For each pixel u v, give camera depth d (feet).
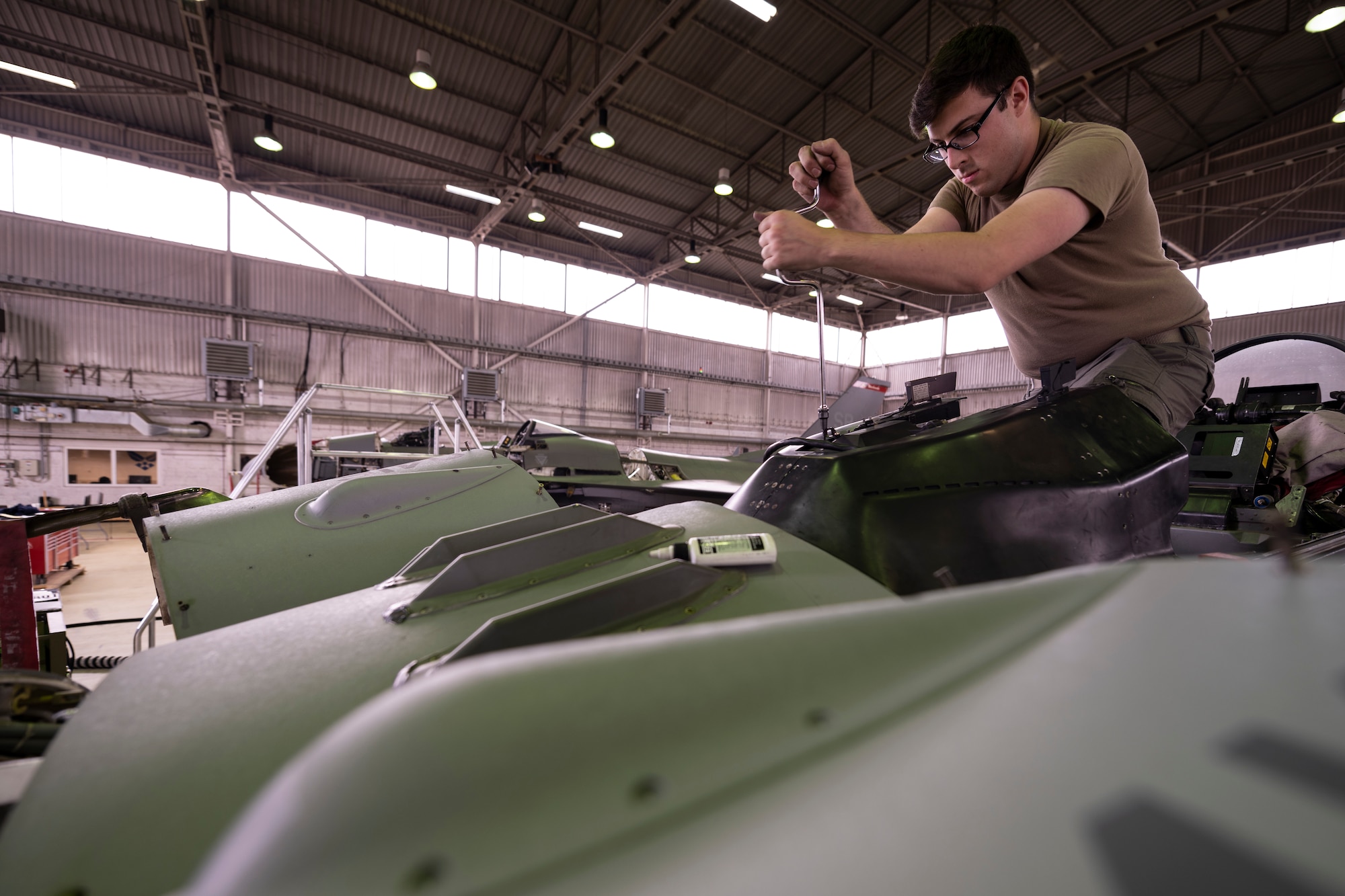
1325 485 7.91
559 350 42.45
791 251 2.70
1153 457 3.51
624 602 1.99
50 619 5.06
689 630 0.97
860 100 30.30
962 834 0.51
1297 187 32.81
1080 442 3.36
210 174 30.96
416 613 2.27
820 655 0.89
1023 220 2.81
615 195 37.04
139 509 5.31
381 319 36.09
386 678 1.77
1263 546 6.07
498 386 38.63
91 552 19.99
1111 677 0.77
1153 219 3.86
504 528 3.12
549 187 35.55
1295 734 0.61
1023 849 0.48
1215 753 0.58
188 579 4.38
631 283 44.62
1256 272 36.58
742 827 0.58
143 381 30.50
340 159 31.96
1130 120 32.45
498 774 0.70
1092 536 3.10
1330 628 0.86
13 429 28.12
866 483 2.88
